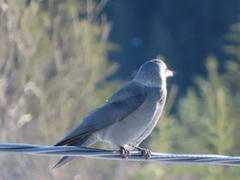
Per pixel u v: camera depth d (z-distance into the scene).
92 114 8.97
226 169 15.91
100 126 8.87
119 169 17.94
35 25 19.11
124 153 8.05
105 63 25.41
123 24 53.69
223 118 15.98
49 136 18.02
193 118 22.08
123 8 53.69
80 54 19.36
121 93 9.18
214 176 15.76
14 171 16.59
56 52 18.98
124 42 53.16
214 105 16.25
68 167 17.84
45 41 19.25
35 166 17.02
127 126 9.01
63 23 20.95
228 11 56.34
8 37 17.14
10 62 16.66
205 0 57.12
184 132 20.97
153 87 9.30
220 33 56.09
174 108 38.72
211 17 56.72
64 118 18.66
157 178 16.20
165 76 9.55
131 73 49.22
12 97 17.50
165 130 15.48
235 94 22.25
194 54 55.69
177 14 57.28
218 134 15.86
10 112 16.59
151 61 9.57
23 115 17.81
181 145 20.22
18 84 17.94
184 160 8.04
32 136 18.16
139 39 54.22
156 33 55.31
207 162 7.96
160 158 8.12
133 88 9.25
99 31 22.30
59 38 20.50
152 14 55.50
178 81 52.44
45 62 18.77
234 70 23.72
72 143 8.91
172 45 55.66
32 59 18.48
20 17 17.98
